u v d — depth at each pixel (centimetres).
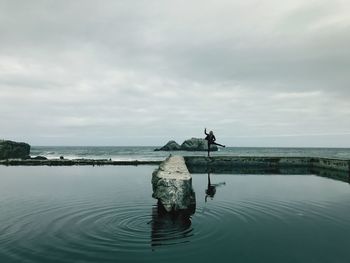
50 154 7794
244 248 668
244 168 2542
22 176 2025
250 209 1020
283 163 2681
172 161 1485
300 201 1152
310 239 727
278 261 602
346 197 1236
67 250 653
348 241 715
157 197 984
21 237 737
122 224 841
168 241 708
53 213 969
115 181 1756
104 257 618
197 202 1130
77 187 1516
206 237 737
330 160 2416
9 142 4400
